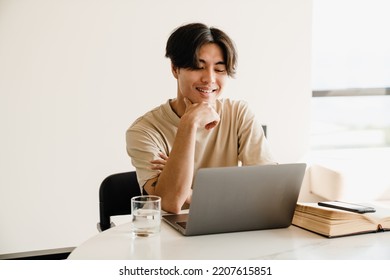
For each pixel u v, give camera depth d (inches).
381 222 43.6
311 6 133.0
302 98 133.9
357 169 123.9
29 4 106.5
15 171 108.3
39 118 109.2
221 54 57.1
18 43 106.4
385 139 152.9
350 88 147.1
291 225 46.6
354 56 146.9
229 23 125.1
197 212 40.3
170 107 63.2
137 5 115.5
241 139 64.7
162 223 46.9
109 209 66.4
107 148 115.4
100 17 112.4
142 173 57.3
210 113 54.3
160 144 61.4
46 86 109.2
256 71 128.8
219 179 39.6
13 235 109.2
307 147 135.4
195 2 121.1
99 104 113.9
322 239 41.2
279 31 130.2
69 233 113.7
